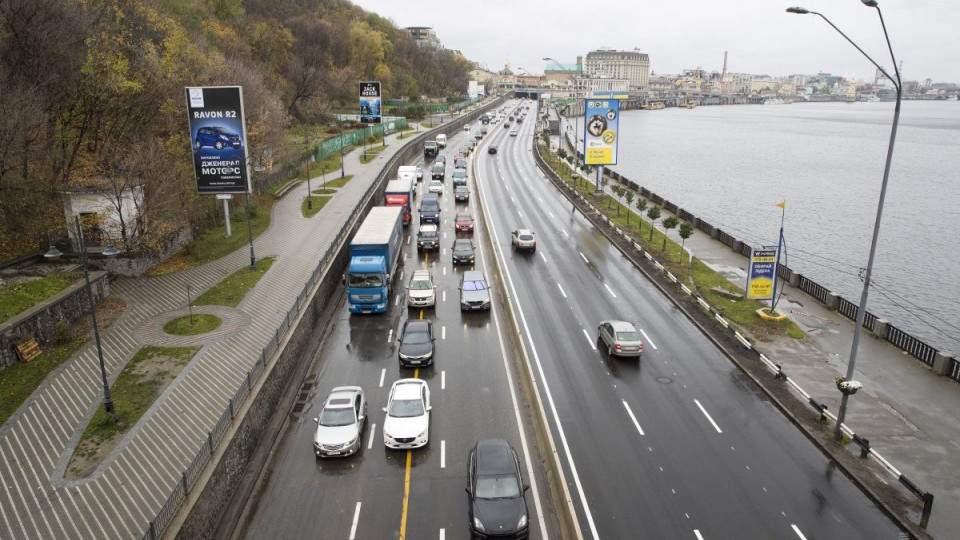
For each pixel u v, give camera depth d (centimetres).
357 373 3138
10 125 3488
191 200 4619
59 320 3059
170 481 2000
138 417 2364
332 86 12938
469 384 3011
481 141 13862
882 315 5606
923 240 8162
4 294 2995
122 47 4747
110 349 2930
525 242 5316
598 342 3497
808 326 3716
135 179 3972
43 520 1827
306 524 2055
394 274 4594
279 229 5241
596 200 7456
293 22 13638
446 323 3803
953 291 6241
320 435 2423
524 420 2681
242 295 3675
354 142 10862
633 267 4978
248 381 2459
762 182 12769
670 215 6894
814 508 2128
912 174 14012
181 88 5109
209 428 2300
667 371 3145
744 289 4378
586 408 2770
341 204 6234
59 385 2588
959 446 2484
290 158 7762
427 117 17450
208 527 1973
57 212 3956
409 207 6353
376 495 2198
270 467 2367
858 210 10019
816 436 2536
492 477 2072
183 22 7100
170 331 3142
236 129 4075
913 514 2084
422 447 2477
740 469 2339
